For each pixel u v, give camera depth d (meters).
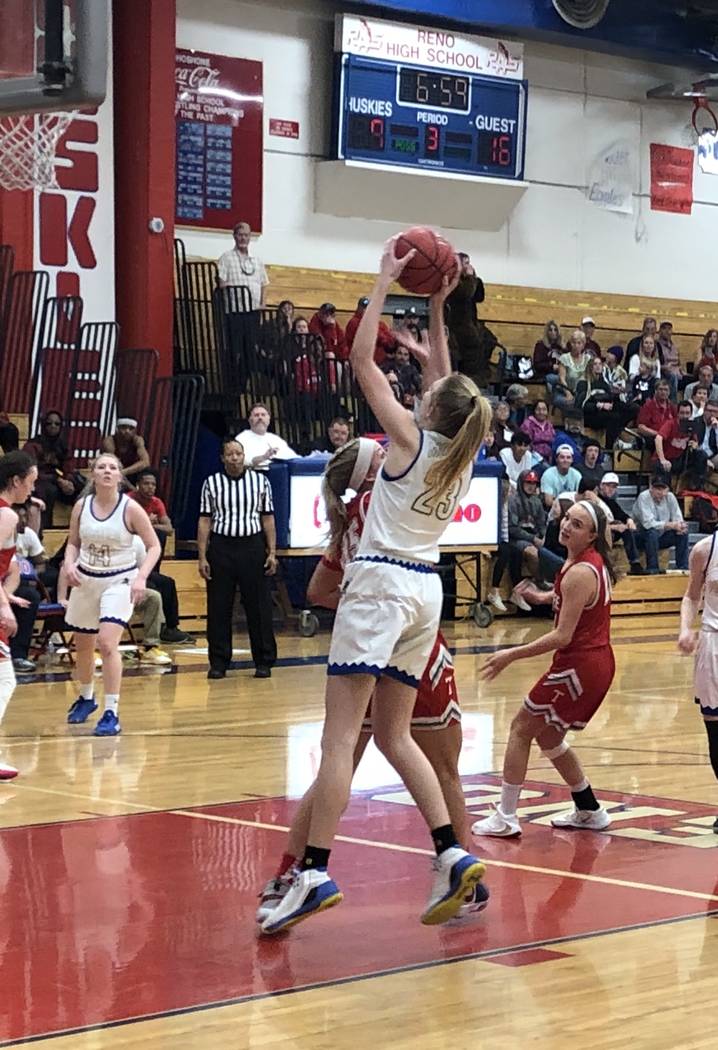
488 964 4.48
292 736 9.08
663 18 20.47
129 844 6.12
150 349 15.58
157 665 12.47
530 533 16.20
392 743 4.67
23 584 11.77
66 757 8.30
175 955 4.55
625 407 18.92
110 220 16.22
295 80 18.44
